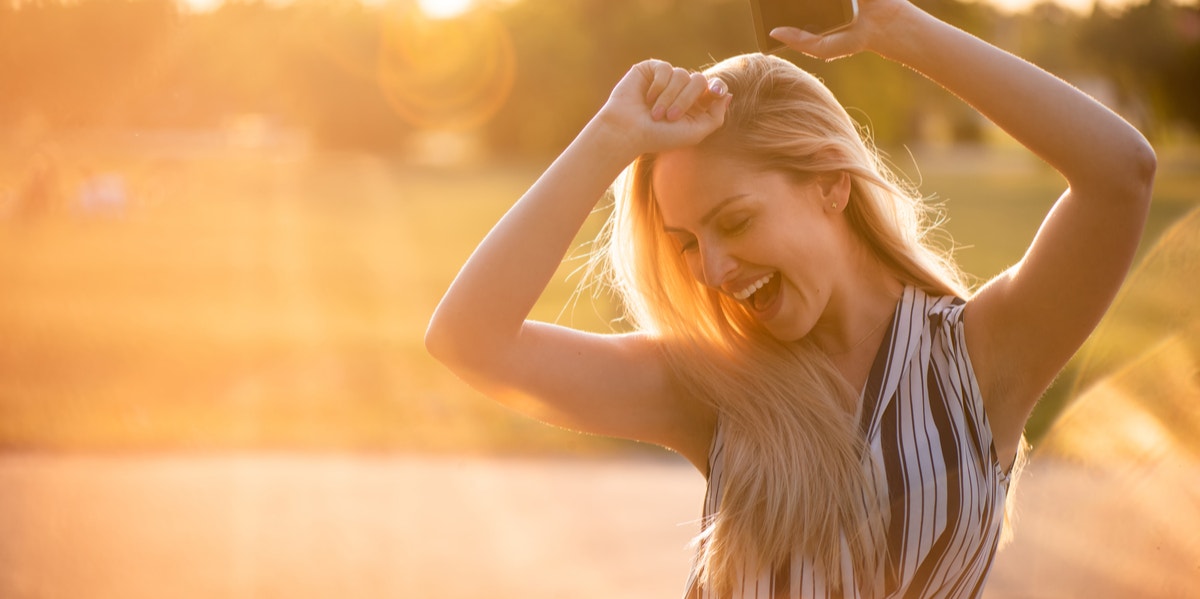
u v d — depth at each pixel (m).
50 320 13.16
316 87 79.44
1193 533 1.52
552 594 4.85
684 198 1.63
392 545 5.50
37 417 8.17
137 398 9.03
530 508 6.29
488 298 1.68
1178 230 1.61
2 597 4.62
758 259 1.62
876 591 1.60
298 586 4.92
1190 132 32.41
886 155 2.07
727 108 1.65
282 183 50.28
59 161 28.38
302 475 6.96
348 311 15.27
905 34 1.59
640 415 1.83
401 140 81.88
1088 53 28.48
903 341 1.68
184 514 5.99
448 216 34.41
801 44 1.62
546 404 1.78
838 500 1.61
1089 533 1.56
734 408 1.70
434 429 8.27
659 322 1.81
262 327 13.40
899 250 1.74
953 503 1.60
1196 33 28.48
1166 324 1.60
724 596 1.67
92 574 4.96
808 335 1.76
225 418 8.47
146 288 17.05
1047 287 1.59
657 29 62.19
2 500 6.19
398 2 79.50
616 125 1.64
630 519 6.07
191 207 36.28
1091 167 1.51
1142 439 1.56
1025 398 1.68
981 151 70.31
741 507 1.65
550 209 1.68
